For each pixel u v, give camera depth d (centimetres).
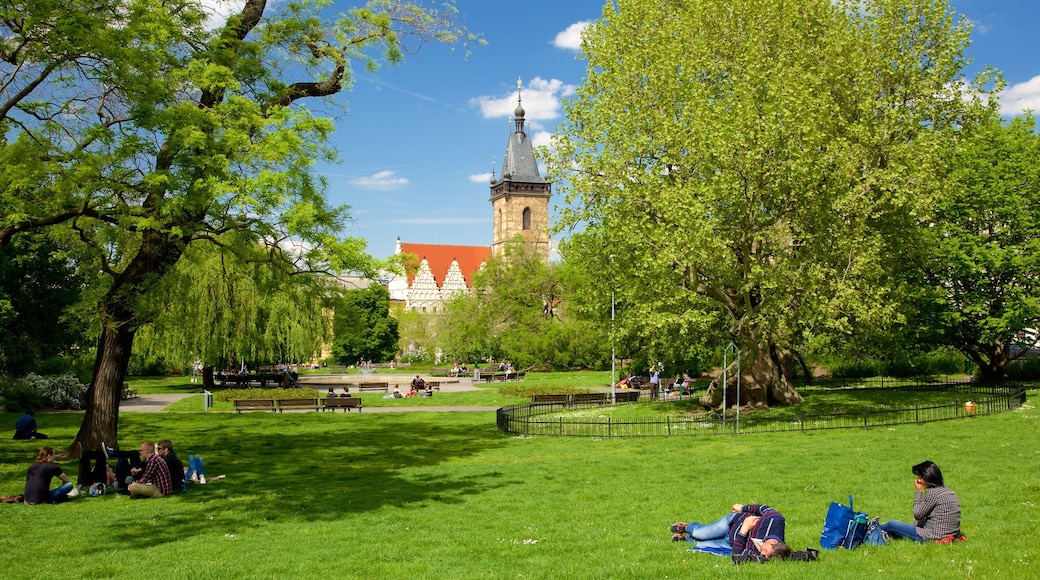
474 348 8312
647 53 2931
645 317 2711
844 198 2559
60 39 1612
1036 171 3556
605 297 3120
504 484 1748
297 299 2206
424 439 2759
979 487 1444
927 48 3138
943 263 3622
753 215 2592
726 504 1413
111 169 1730
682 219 2473
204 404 4253
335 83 2267
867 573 886
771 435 2434
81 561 1070
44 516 1424
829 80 2898
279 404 3928
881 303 2811
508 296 8006
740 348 2770
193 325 2458
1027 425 2338
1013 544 1004
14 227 1769
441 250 16500
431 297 15975
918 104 3012
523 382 6016
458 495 1625
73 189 1633
